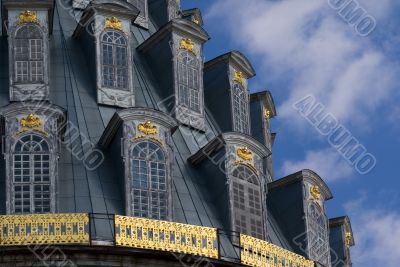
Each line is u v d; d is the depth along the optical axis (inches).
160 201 3221.0
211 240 3191.4
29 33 3415.4
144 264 3115.2
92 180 3240.7
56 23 3570.4
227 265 3184.1
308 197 3449.8
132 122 3260.3
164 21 3786.9
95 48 3454.7
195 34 3550.7
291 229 3430.1
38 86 3380.9
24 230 3100.4
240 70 3622.0
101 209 3189.0
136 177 3223.4
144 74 3526.1
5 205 3154.5
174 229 3164.4
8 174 3176.7
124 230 3129.9
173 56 3506.4
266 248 3265.3
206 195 3334.2
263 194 3348.9
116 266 3097.9
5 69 3420.3
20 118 3221.0
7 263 3073.3
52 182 3184.1
